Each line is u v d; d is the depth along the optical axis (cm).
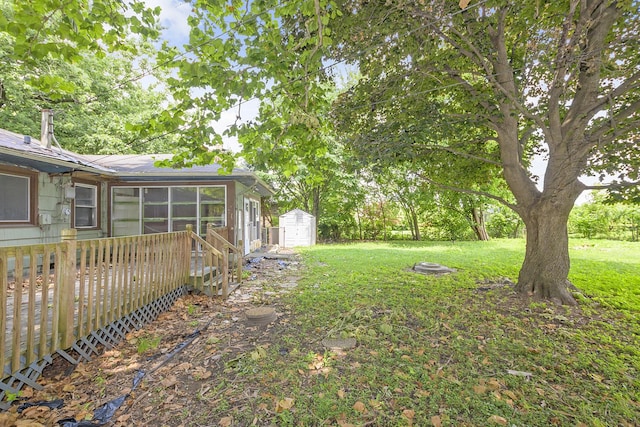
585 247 1339
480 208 1714
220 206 886
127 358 328
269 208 1889
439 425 223
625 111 451
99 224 859
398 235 2006
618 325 409
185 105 376
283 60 358
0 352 235
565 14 424
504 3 385
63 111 1189
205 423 226
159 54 357
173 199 891
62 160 622
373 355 328
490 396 257
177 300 528
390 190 1809
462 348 344
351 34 444
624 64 498
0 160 575
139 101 1472
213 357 327
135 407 245
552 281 513
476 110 555
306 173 1602
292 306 501
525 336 377
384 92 521
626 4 383
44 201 686
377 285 636
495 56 497
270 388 269
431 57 491
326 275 753
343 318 432
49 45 275
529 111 496
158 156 1036
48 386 270
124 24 328
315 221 1728
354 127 588
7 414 229
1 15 244
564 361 317
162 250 479
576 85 545
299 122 360
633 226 1645
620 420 232
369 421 228
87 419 229
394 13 398
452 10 406
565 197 502
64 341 294
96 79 1244
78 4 290
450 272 773
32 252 260
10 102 1030
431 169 716
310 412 237
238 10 371
